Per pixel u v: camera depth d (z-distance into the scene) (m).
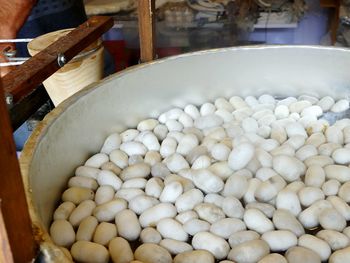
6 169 0.17
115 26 0.75
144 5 0.43
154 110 0.47
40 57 0.34
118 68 0.73
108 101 0.41
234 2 0.80
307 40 0.84
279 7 0.82
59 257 0.21
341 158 0.40
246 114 0.48
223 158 0.39
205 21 0.79
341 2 0.78
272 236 0.31
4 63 0.39
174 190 0.35
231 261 0.30
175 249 0.31
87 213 0.34
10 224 0.18
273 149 0.41
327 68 0.48
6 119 0.17
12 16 0.42
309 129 0.45
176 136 0.44
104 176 0.38
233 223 0.32
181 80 0.47
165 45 0.78
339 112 0.48
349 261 0.29
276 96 0.52
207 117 0.46
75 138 0.38
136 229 0.33
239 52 0.48
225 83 0.50
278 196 0.34
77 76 0.40
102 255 0.30
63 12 0.57
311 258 0.29
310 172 0.37
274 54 0.48
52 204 0.34
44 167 0.32
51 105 0.45
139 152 0.42
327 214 0.32
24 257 0.20
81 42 0.38
